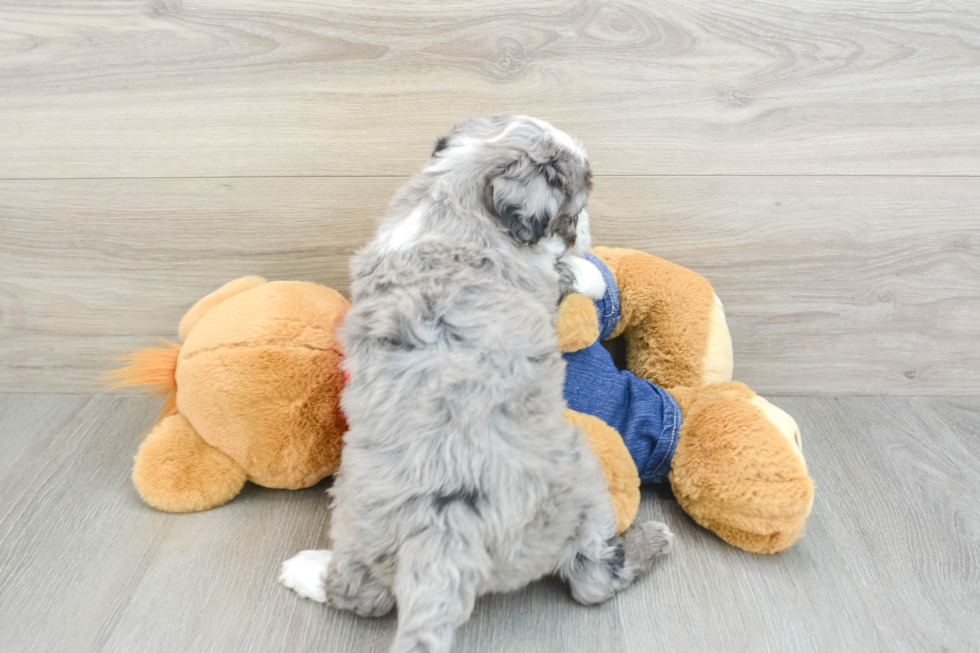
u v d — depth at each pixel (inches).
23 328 68.6
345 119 60.6
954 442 64.9
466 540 39.0
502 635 45.2
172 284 67.0
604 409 54.5
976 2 57.4
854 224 64.8
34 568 49.8
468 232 46.4
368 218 64.1
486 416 40.9
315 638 44.9
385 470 41.0
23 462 60.9
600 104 60.4
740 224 64.9
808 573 50.4
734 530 51.9
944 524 55.0
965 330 69.1
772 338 69.7
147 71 58.7
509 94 60.0
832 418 68.7
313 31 57.6
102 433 65.2
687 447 53.6
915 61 59.2
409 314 43.1
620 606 47.4
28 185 62.5
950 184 63.3
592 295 52.8
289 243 65.2
